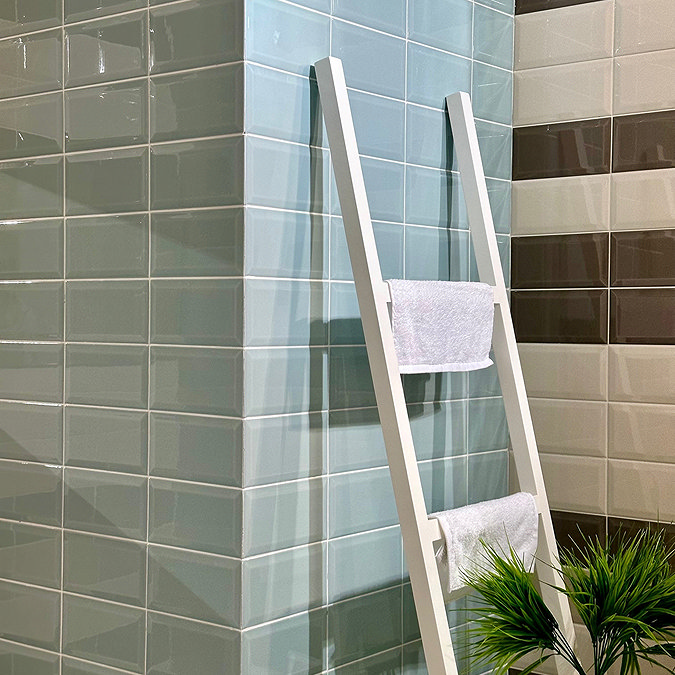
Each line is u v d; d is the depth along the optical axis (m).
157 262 1.53
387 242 1.70
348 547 1.63
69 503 1.64
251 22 1.44
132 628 1.56
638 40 1.85
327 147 1.58
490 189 1.95
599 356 1.90
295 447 1.52
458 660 1.87
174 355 1.51
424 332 1.58
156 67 1.52
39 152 1.67
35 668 1.68
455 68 1.85
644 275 1.84
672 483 1.82
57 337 1.65
